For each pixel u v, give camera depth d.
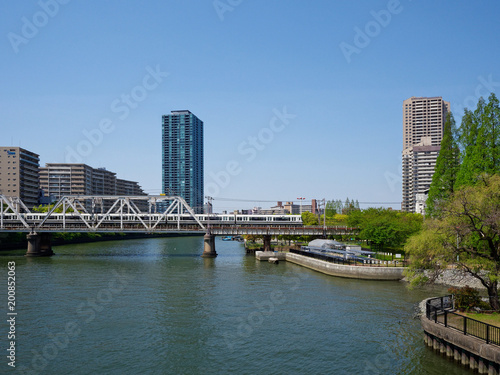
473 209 41.03
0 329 43.78
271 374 32.97
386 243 92.75
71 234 174.62
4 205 188.25
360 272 74.00
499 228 37.44
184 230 118.62
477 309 39.12
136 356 36.62
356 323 45.34
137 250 141.62
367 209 134.25
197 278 76.44
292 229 117.94
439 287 63.47
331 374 32.78
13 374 33.03
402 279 71.06
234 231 117.56
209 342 40.06
